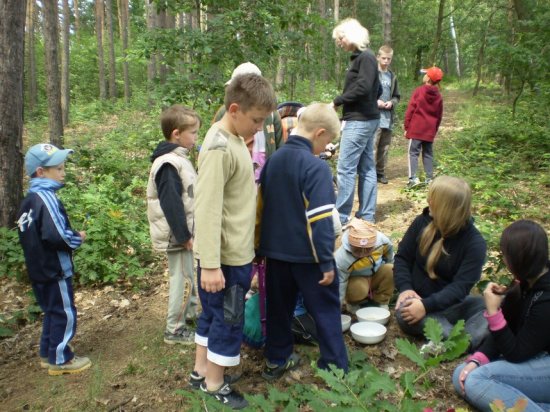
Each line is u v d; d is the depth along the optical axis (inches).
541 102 374.9
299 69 384.8
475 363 99.8
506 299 100.1
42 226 106.8
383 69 266.8
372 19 1122.0
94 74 1129.4
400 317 121.7
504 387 91.8
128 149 370.9
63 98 679.7
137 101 756.0
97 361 122.0
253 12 225.3
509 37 472.1
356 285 131.2
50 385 113.0
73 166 298.2
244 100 89.2
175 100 223.8
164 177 115.5
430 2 1024.2
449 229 113.5
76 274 169.6
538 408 88.6
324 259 96.1
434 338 90.2
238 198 94.1
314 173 96.6
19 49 197.2
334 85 655.1
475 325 115.4
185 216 117.1
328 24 268.1
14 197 202.5
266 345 110.0
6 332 137.9
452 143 368.5
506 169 266.4
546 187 245.6
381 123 268.4
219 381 99.0
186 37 217.3
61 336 114.8
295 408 84.8
